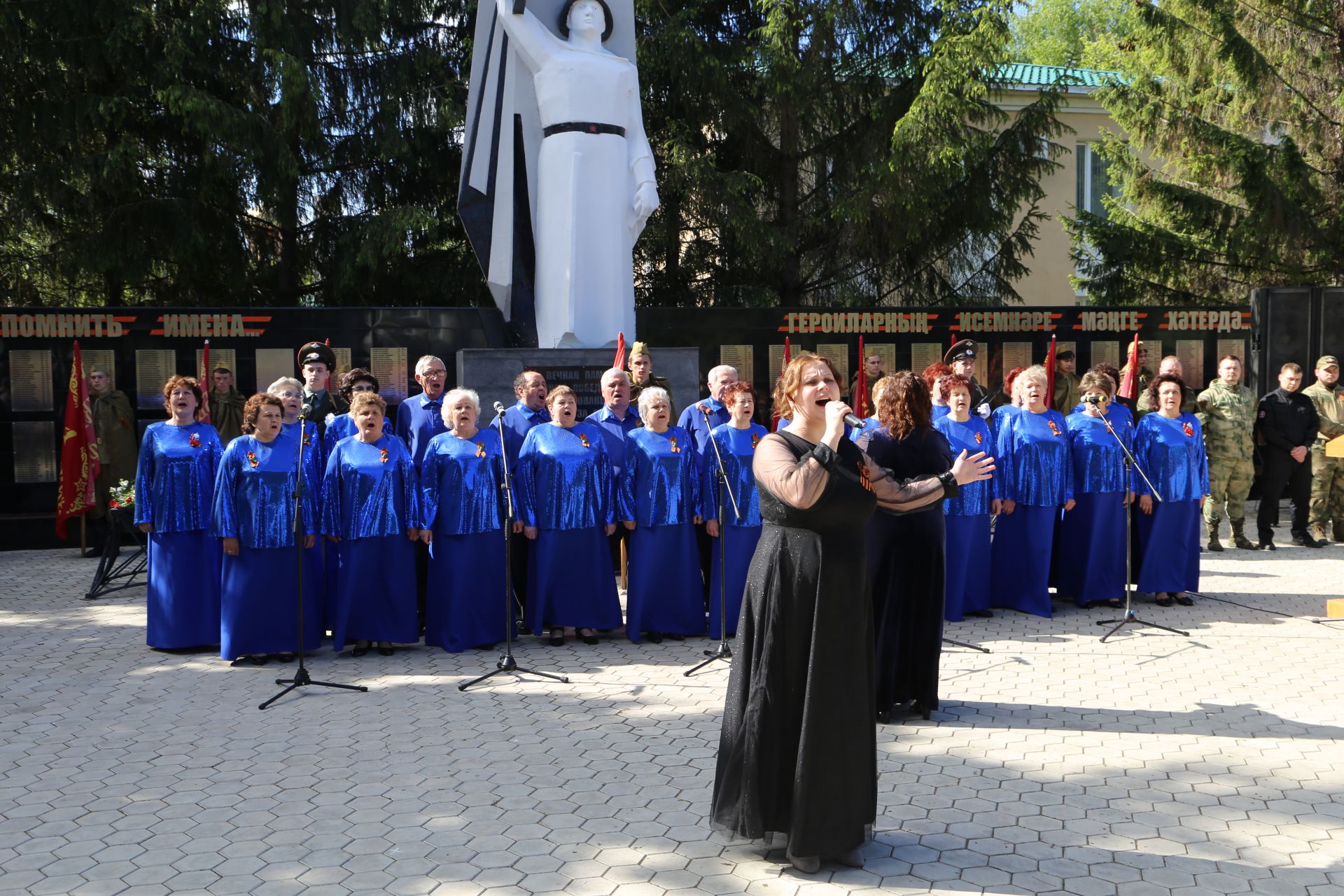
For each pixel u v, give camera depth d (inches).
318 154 736.3
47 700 253.1
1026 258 942.4
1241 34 728.3
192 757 212.7
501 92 452.4
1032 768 203.6
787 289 779.4
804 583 157.5
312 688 262.2
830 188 780.0
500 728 229.5
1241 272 761.6
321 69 754.2
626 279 445.1
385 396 521.7
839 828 156.6
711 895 153.2
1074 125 941.2
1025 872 159.9
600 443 311.9
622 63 442.9
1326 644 297.4
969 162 721.6
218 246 734.5
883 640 229.5
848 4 717.9
